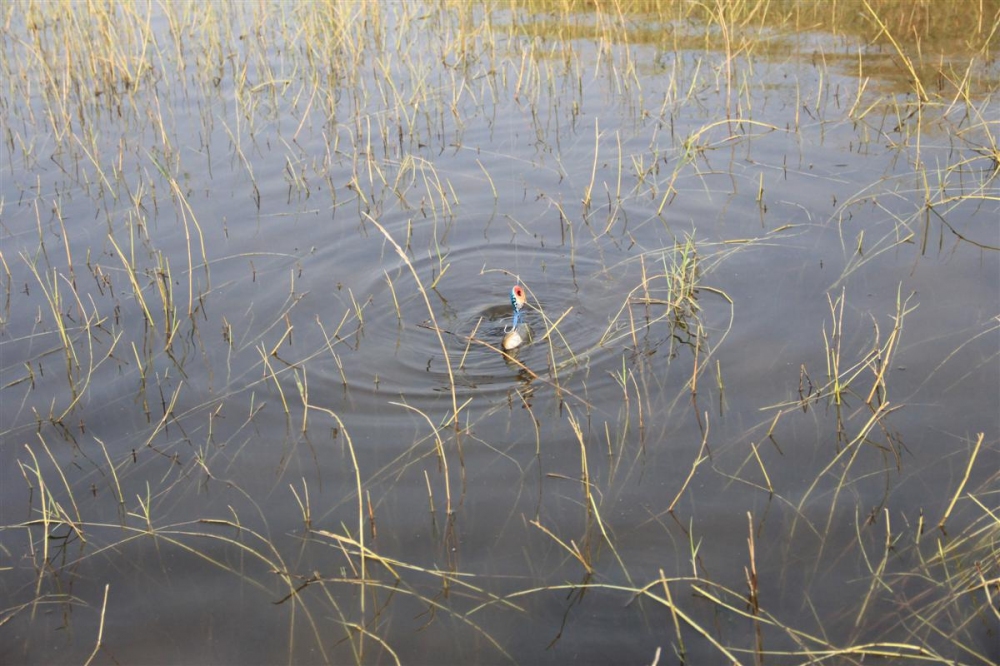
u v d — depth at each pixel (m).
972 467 6.99
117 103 14.62
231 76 15.50
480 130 13.55
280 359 8.88
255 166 12.65
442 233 11.10
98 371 8.70
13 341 9.15
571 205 11.55
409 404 8.19
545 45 16.50
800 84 14.38
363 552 6.37
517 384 8.41
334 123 13.79
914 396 7.78
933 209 10.67
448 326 9.45
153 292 9.98
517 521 6.81
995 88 13.70
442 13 18.05
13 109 14.50
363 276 10.28
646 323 9.18
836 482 6.98
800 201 11.12
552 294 9.88
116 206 11.71
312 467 7.45
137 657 5.89
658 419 7.78
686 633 5.86
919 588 6.05
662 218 11.10
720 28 16.84
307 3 17.61
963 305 8.91
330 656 5.86
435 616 6.10
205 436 7.82
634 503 6.91
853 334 8.63
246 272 10.35
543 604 6.13
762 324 8.91
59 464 7.56
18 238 11.01
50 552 6.72
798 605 5.99
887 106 13.44
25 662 5.88
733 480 7.07
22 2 18.14
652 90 14.46
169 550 6.71
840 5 17.39
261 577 6.46
